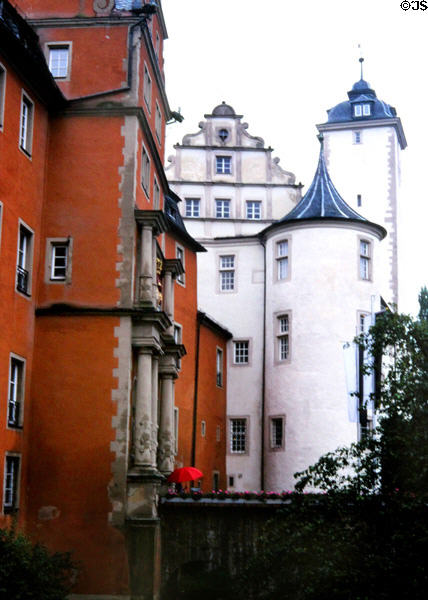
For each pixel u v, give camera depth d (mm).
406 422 16641
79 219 24938
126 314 24203
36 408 23875
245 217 44750
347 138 56844
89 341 24172
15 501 22750
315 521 16203
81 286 24516
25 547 19375
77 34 26312
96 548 23031
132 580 22844
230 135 45594
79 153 25359
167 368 28688
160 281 29375
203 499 25641
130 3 26531
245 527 25219
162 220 25297
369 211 55750
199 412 38344
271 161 45344
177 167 45062
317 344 38438
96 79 25922
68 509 23281
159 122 30688
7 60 22281
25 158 23688
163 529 25469
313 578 15578
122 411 23719
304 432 37812
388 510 15758
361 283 39344
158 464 27922
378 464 16672
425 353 17375
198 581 25797
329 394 37938
